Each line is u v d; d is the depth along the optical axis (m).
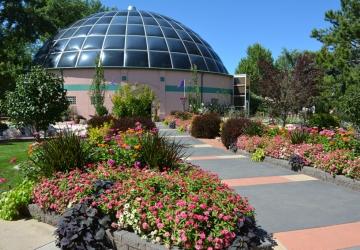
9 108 18.53
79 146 8.16
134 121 17.58
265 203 8.47
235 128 17.22
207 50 51.53
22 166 8.72
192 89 46.25
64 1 61.34
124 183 6.53
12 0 46.34
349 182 9.95
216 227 5.21
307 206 8.27
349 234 6.60
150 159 8.36
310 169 11.48
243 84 53.75
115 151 8.55
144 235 5.46
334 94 24.19
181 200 5.69
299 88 23.44
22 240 6.11
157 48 46.50
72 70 44.88
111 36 46.66
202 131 21.88
